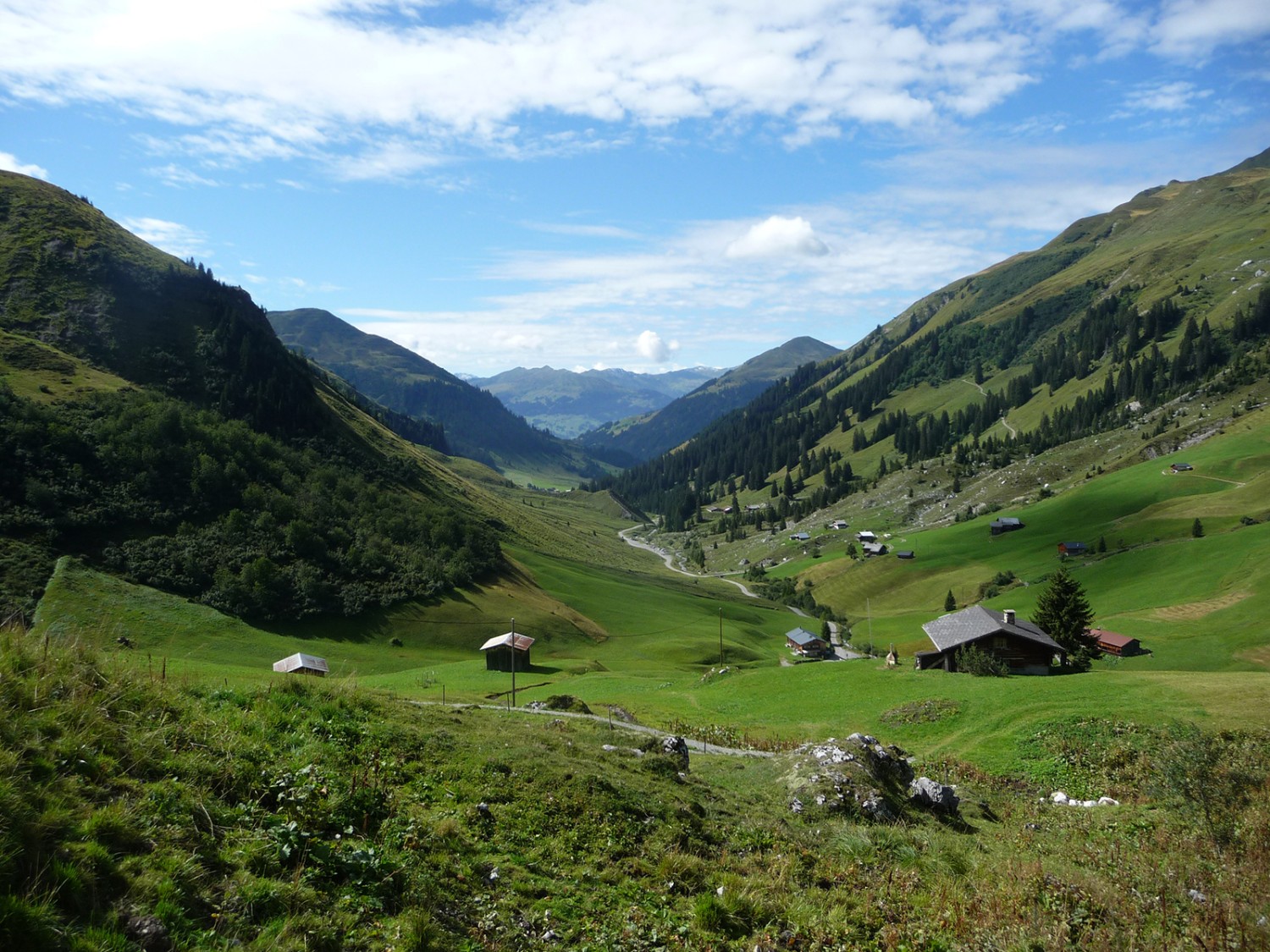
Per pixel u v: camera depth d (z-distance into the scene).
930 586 179.88
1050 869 16.39
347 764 13.98
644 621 157.38
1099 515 178.88
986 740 36.94
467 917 10.55
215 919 8.12
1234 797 20.05
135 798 9.53
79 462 114.50
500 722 21.98
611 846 14.43
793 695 55.22
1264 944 11.33
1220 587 110.19
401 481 180.38
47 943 6.70
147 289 171.00
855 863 16.02
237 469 130.38
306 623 111.06
